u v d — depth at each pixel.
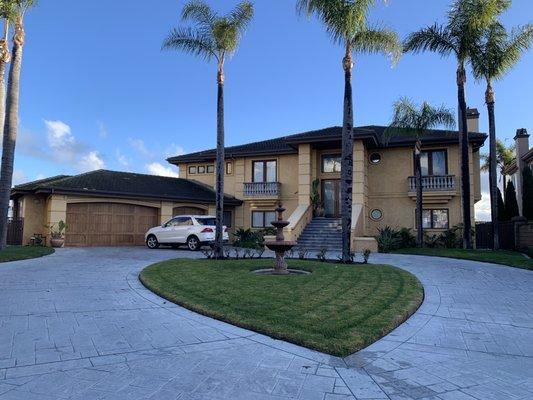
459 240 21.89
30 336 5.70
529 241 19.20
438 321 7.03
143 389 4.07
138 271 11.91
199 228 19.77
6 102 16.38
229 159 28.95
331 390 4.16
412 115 20.84
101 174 24.78
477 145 23.66
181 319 6.80
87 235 21.36
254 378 4.42
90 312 7.11
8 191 16.16
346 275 10.84
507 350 5.56
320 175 25.73
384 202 24.75
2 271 11.38
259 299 7.95
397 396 4.04
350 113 14.71
